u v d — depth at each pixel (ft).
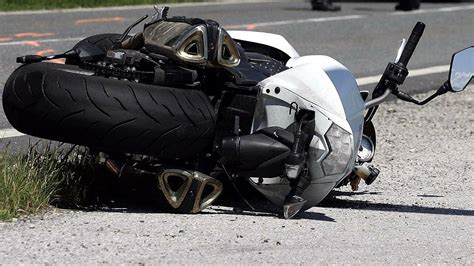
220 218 75.77
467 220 81.56
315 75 77.46
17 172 75.31
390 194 91.81
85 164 81.00
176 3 267.59
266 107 77.10
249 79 76.84
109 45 83.30
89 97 70.85
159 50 76.13
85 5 246.27
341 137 76.33
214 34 75.36
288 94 76.69
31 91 71.26
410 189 94.58
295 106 76.69
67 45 177.47
